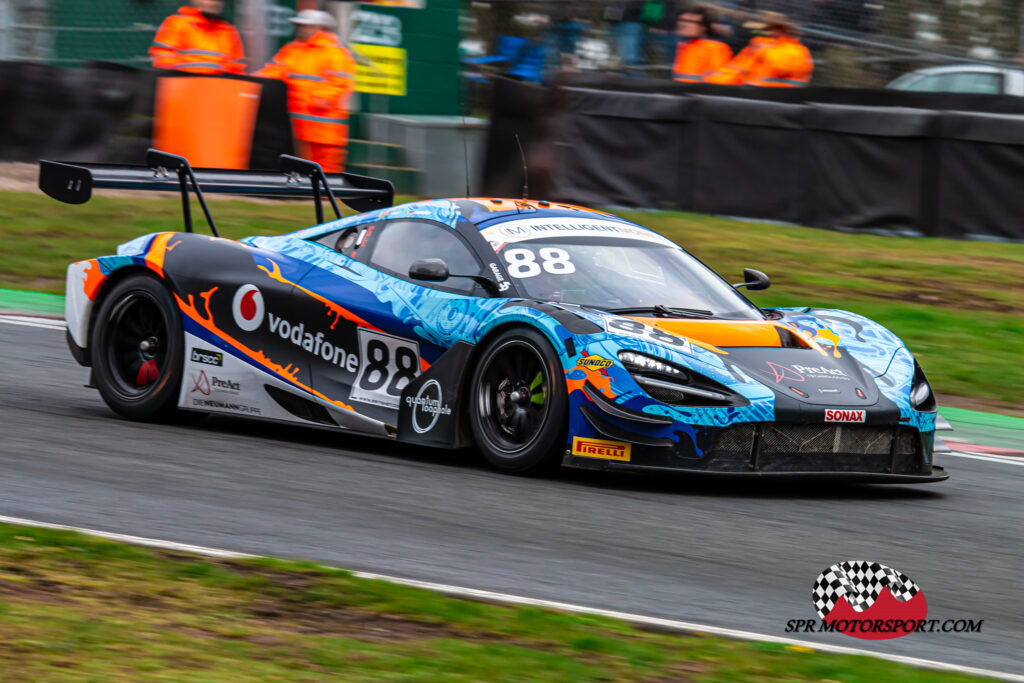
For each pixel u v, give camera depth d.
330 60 49.81
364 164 53.34
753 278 22.33
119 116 48.03
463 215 20.64
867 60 48.81
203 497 15.87
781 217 46.22
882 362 19.27
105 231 41.75
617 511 16.39
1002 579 14.41
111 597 11.57
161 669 9.76
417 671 9.95
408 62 54.41
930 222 44.84
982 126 44.16
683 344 18.06
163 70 47.97
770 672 10.45
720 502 17.42
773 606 12.80
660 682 10.05
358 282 20.59
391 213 21.44
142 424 21.42
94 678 9.48
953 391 28.80
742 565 14.23
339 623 11.24
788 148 45.84
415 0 54.19
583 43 53.19
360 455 19.59
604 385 17.36
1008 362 31.16
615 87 47.50
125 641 10.38
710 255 40.53
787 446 17.66
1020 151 44.22
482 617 11.50
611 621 11.66
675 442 17.22
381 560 13.48
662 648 10.97
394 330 19.69
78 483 16.19
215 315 21.38
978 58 47.84
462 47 55.50
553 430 17.69
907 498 18.70
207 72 48.66
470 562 13.62
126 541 13.34
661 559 14.27
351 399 20.06
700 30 49.44
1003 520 17.58
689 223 45.31
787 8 49.38
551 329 17.86
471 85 55.47
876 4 48.69
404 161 53.03
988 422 26.09
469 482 17.67
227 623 11.05
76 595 11.58
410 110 54.75
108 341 22.17
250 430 21.67
